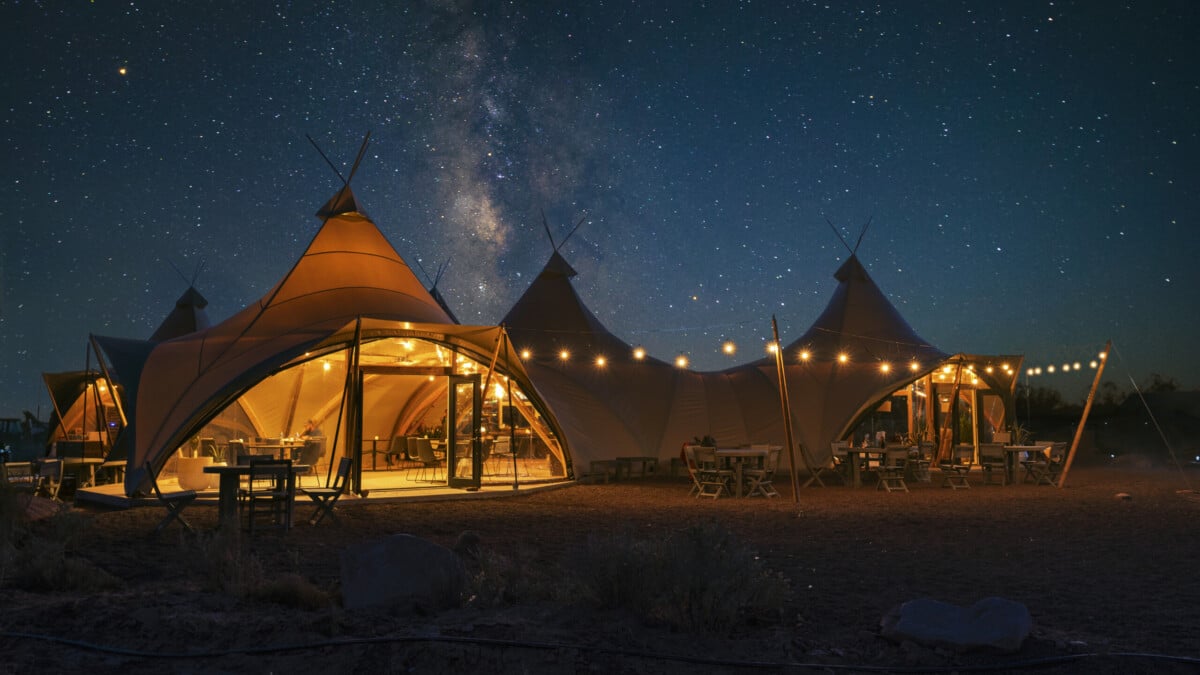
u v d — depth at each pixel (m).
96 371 18.92
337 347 15.12
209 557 6.84
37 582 6.32
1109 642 5.20
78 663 4.45
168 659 4.53
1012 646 4.91
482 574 6.46
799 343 22.86
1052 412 32.88
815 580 7.18
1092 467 22.17
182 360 14.03
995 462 17.11
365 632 4.97
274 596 5.92
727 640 5.09
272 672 4.40
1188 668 4.71
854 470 16.59
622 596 5.71
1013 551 8.80
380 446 21.81
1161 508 12.79
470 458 15.98
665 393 21.19
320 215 16.77
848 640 5.21
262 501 10.07
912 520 11.33
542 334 21.11
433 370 15.97
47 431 21.95
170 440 12.76
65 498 14.61
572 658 4.61
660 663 4.62
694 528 5.84
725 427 21.02
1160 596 6.61
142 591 6.33
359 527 10.50
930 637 5.00
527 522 11.04
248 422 19.30
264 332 14.69
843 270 23.31
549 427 18.56
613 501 13.80
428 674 4.43
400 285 16.61
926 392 22.33
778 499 14.16
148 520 10.83
